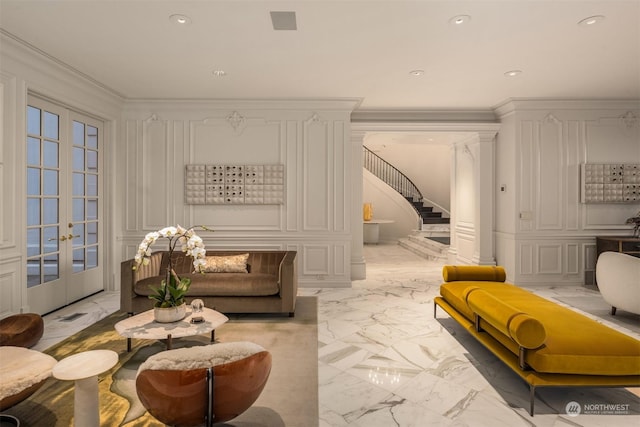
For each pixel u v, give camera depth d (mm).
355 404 2527
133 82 4973
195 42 3758
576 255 5980
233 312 4277
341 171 5859
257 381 2031
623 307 4125
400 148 13883
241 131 5840
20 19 3305
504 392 2689
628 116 5918
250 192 5809
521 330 2408
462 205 7324
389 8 3098
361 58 4145
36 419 2297
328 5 3057
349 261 5895
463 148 7223
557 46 3828
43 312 4375
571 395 2646
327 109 5844
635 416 2385
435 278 6594
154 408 1916
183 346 3471
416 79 4844
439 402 2555
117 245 5680
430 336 3762
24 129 3914
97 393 2127
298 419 2352
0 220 3646
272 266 4898
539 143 5910
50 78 4262
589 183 5863
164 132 5809
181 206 5844
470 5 3057
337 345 3533
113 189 5578
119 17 3266
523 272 5961
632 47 3852
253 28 3459
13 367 2273
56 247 4602
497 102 5969
